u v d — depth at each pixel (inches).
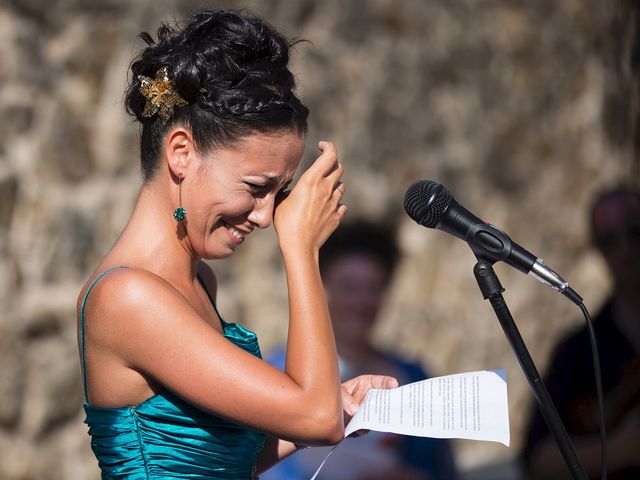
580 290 971.3
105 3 711.1
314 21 814.5
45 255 681.6
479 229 266.2
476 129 912.3
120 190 715.4
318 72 807.7
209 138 258.1
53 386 677.9
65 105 697.0
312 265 268.5
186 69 258.7
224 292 748.6
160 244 271.0
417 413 270.2
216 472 269.4
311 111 799.1
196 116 259.3
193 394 253.4
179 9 733.9
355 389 302.5
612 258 433.4
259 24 269.6
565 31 976.3
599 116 965.8
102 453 269.1
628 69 413.7
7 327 658.8
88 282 271.9
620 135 440.5
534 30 954.1
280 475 440.5
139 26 719.1
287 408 250.5
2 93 673.0
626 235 429.4
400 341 842.2
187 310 257.4
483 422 263.0
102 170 711.7
